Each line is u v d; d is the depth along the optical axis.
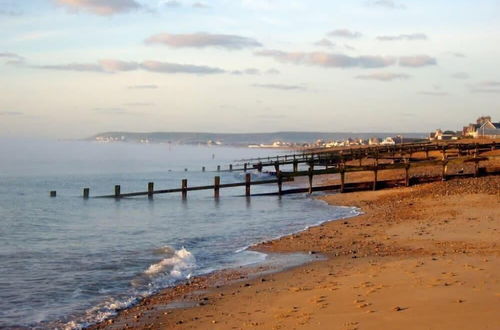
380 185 43.00
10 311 12.66
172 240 23.42
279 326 9.94
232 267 17.25
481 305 9.83
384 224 24.88
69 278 16.06
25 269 17.38
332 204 36.47
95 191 54.28
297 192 44.66
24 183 62.41
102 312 12.41
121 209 37.12
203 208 36.94
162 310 12.35
